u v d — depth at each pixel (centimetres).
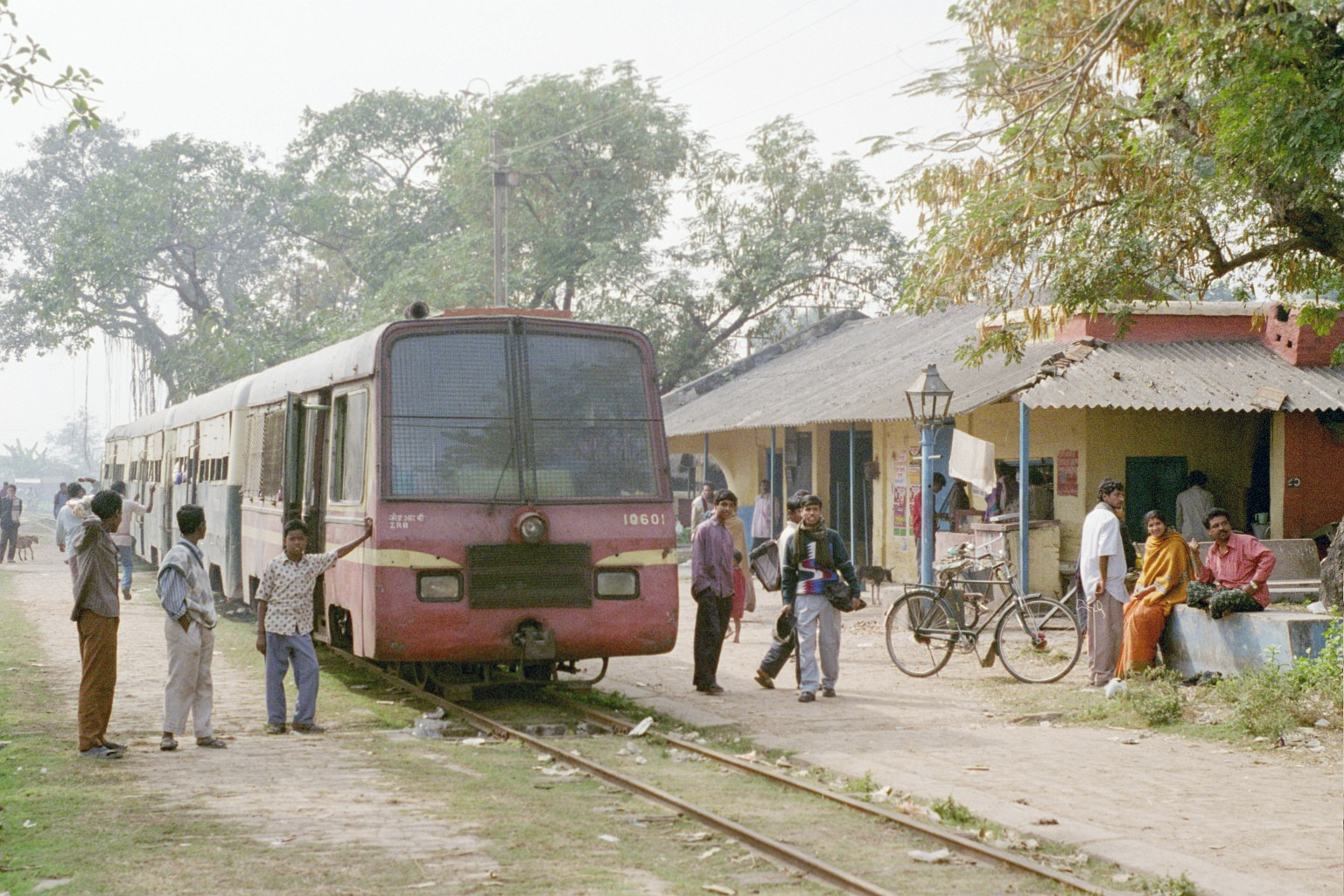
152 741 995
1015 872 627
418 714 1151
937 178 1433
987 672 1375
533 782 841
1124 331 1463
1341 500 1877
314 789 810
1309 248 1362
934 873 626
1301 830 720
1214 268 1427
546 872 612
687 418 3077
